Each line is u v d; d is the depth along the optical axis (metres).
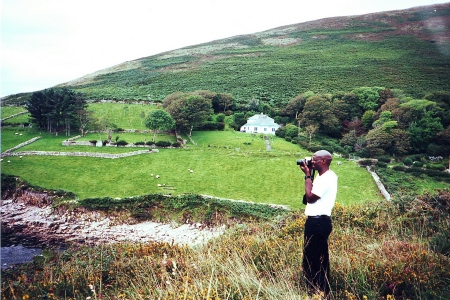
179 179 50.72
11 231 32.75
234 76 152.88
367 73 139.00
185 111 78.12
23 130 77.75
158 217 37.22
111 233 33.53
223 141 73.88
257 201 42.75
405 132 71.12
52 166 54.47
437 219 8.98
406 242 6.87
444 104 85.62
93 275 6.71
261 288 5.05
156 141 70.38
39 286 6.35
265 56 181.50
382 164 59.84
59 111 78.00
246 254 6.76
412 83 123.00
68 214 38.12
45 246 28.67
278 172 54.31
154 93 133.50
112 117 90.06
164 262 6.73
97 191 45.44
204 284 5.35
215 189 47.03
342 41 187.88
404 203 10.34
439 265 5.57
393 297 4.68
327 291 5.07
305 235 5.27
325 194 5.20
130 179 50.50
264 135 80.69
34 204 41.47
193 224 35.59
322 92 123.06
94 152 60.50
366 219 9.73
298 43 197.00
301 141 75.19
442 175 55.16
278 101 116.88
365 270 5.51
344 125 88.62
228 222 35.34
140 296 5.36
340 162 59.78
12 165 53.91
